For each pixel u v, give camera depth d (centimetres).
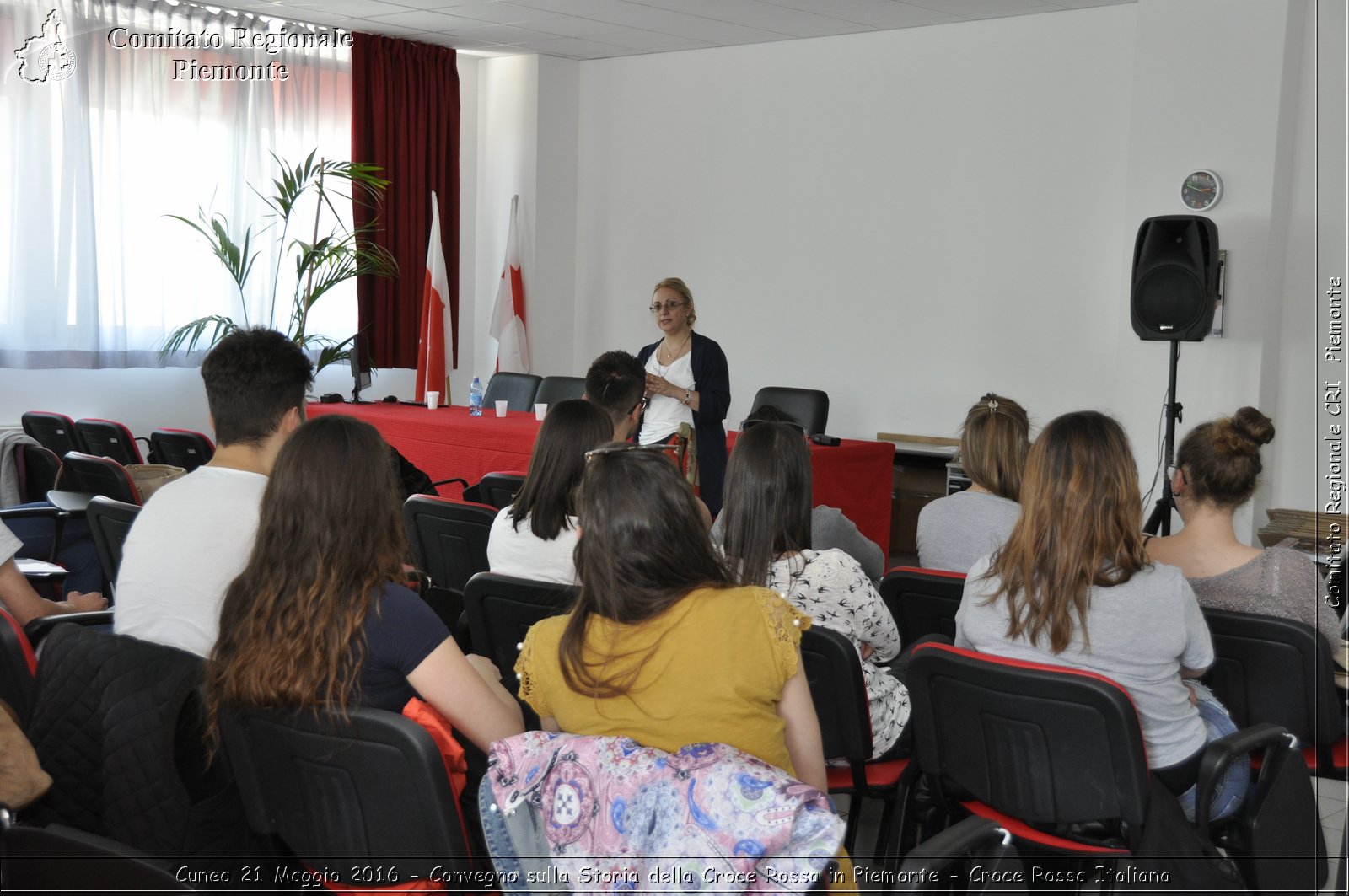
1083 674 174
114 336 661
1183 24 556
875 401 705
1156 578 189
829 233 717
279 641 154
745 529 216
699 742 143
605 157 823
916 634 261
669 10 660
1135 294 525
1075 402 627
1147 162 571
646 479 147
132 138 664
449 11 684
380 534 164
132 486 365
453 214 813
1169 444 524
